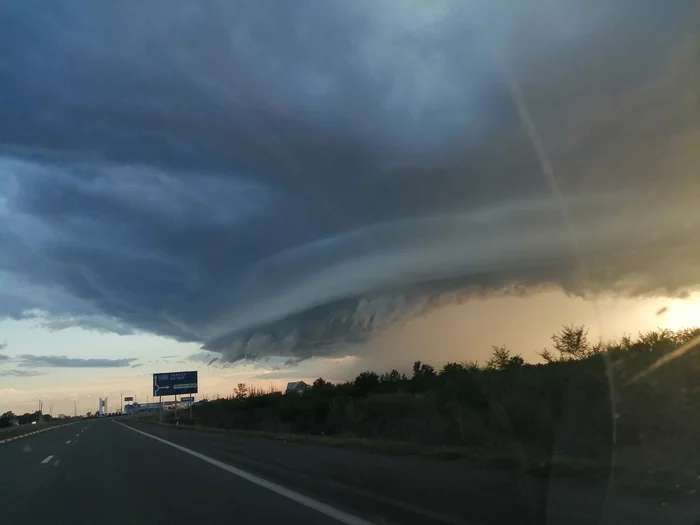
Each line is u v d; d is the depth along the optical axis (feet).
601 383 53.83
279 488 46.11
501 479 38.60
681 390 48.73
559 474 37.93
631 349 61.87
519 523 28.45
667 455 42.57
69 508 41.19
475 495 34.73
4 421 478.59
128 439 128.16
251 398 228.84
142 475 58.70
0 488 52.90
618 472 36.70
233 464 65.31
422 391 125.90
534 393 59.98
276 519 34.14
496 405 60.70
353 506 37.73
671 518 26.63
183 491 46.50
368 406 120.98
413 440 77.10
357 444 67.56
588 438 51.75
